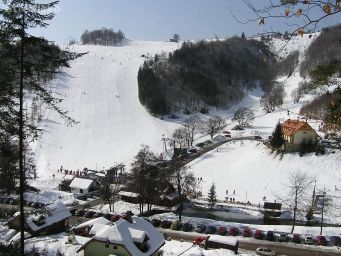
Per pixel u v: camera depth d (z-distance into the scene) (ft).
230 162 383.04
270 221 264.31
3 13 89.40
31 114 479.41
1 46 92.68
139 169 299.99
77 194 306.55
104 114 559.38
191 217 257.55
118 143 476.54
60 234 199.31
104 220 197.06
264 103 591.37
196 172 362.74
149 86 624.59
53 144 453.58
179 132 474.49
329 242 212.84
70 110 556.92
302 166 330.75
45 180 350.23
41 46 95.09
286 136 361.71
